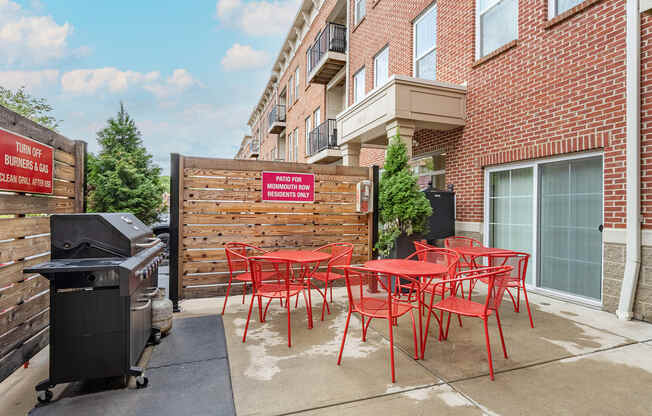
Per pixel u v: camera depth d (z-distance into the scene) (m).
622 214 4.17
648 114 3.96
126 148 17.86
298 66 19.44
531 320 3.85
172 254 4.52
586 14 4.62
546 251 5.38
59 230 2.49
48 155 3.35
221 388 2.46
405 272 2.93
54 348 2.34
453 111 6.65
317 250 4.87
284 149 25.61
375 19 10.30
